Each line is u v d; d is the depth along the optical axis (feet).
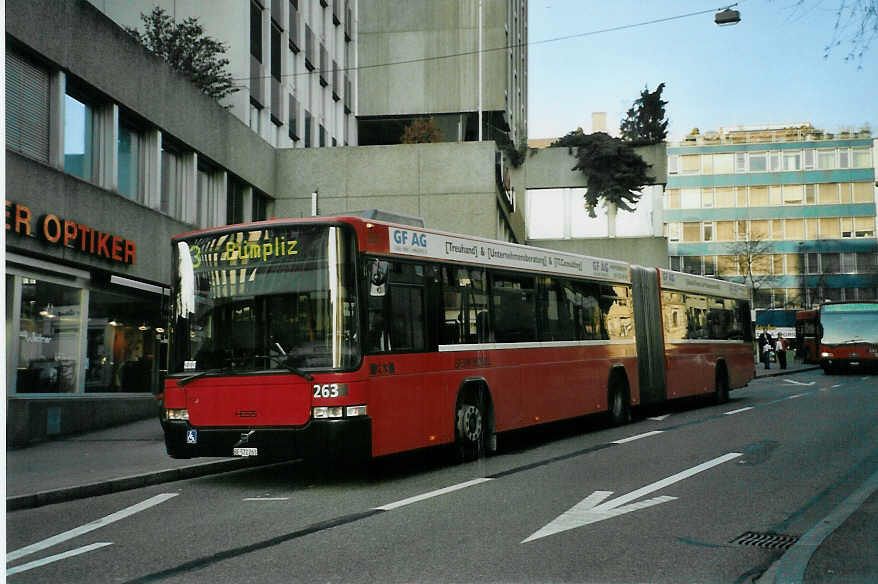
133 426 58.29
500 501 29.07
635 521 25.53
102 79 57.11
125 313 61.77
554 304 48.70
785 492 30.27
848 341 127.65
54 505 31.73
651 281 62.39
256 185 88.02
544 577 19.36
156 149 65.16
